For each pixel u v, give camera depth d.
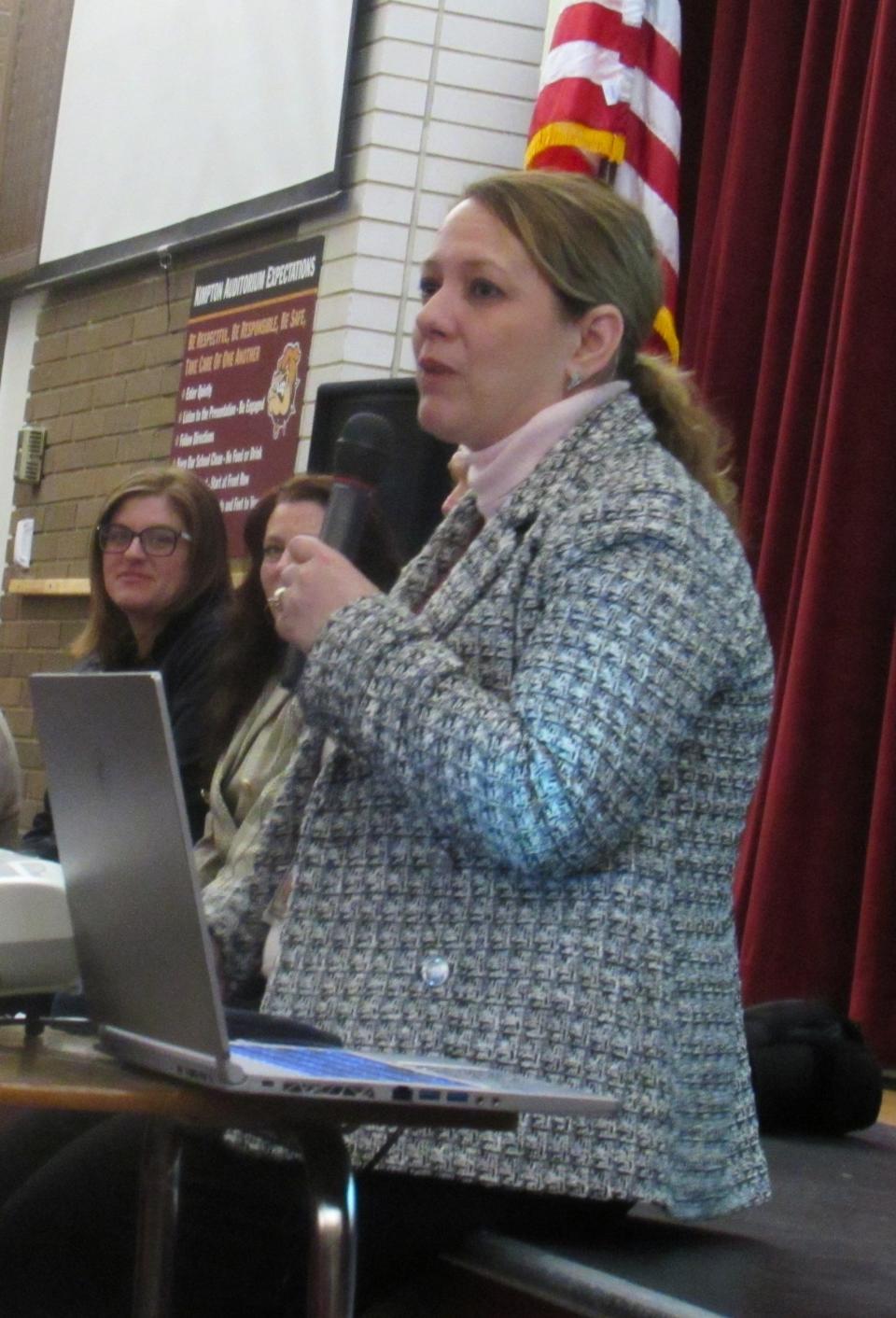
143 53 8.34
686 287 6.69
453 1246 2.21
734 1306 2.01
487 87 6.92
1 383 9.41
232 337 7.64
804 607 5.50
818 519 5.50
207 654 4.48
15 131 9.29
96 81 8.68
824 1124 3.85
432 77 6.91
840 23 5.84
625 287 2.28
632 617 2.00
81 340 8.82
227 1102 1.54
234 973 2.47
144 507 4.61
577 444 2.22
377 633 2.01
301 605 2.06
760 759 2.21
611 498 2.11
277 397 7.31
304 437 7.17
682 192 6.78
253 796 3.61
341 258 7.06
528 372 2.25
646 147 6.38
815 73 6.00
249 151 7.55
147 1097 1.52
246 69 7.60
